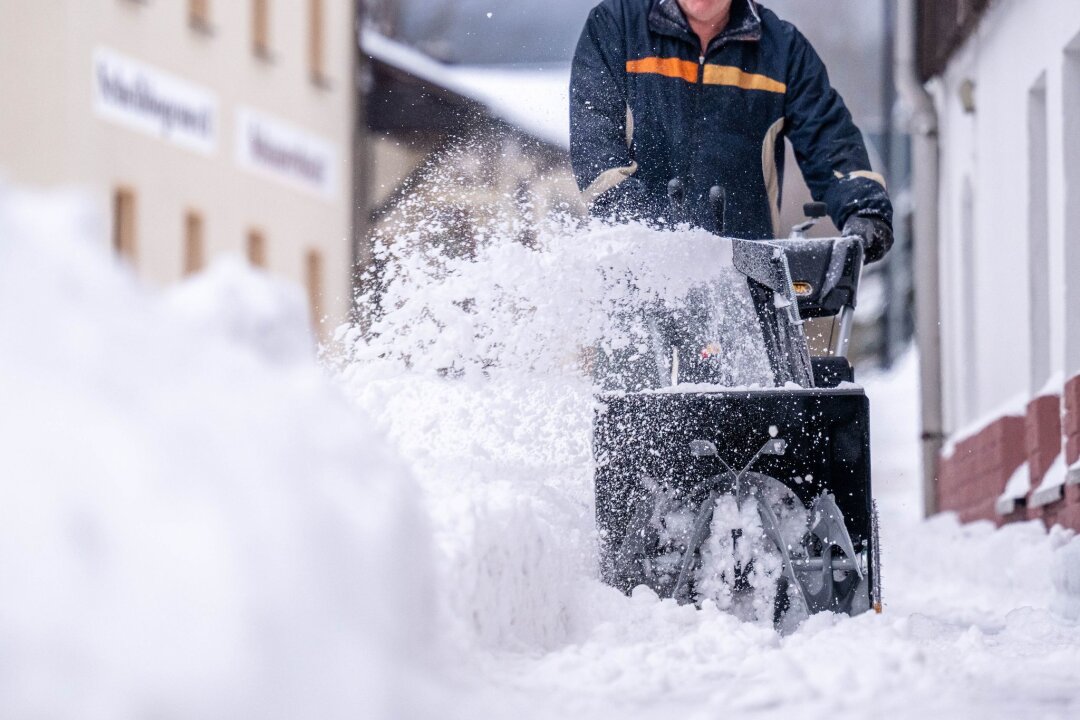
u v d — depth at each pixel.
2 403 4.05
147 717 3.76
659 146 11.06
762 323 9.83
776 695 6.75
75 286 4.41
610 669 7.30
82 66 37.00
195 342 4.62
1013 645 9.42
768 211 11.25
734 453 9.42
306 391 4.91
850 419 9.33
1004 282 21.95
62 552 3.86
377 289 10.90
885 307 56.62
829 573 9.18
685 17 11.05
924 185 27.16
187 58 41.09
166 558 3.96
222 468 4.24
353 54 48.66
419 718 4.48
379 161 48.88
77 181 36.78
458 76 48.00
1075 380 15.84
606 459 9.51
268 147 44.88
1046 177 20.08
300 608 4.15
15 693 3.70
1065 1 17.84
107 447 4.05
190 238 42.00
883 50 51.12
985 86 23.25
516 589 8.06
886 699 6.82
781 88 11.16
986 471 21.25
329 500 4.55
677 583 9.30
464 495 8.08
